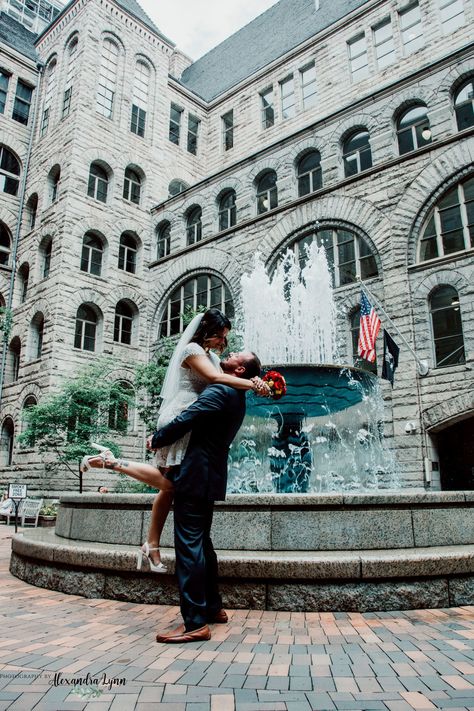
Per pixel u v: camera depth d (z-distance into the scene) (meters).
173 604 4.53
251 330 17.14
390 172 19.36
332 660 3.06
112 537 5.61
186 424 3.55
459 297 16.67
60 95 28.86
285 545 4.87
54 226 25.75
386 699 2.49
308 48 28.98
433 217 18.28
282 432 8.16
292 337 16.48
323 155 22.09
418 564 4.39
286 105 29.86
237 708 2.35
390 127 20.20
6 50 29.91
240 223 23.88
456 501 5.34
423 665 2.98
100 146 27.47
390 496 5.04
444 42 23.08
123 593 4.76
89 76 27.81
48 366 23.16
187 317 22.34
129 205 28.28
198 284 25.89
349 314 19.38
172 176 31.20
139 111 30.59
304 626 3.82
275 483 8.04
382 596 4.30
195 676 2.78
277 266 22.38
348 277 19.95
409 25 24.92
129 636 3.56
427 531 5.13
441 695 2.54
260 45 35.12
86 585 4.99
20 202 28.97
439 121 18.88
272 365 7.95
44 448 20.80
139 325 27.12
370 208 19.53
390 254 18.58
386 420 17.22
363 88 25.61
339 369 7.96
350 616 4.11
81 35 28.56
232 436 3.80
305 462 8.10
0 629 3.75
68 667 2.90
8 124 29.52
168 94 32.44
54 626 3.84
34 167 29.06
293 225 21.91
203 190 26.81
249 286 17.95
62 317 23.97
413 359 17.12
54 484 21.50
